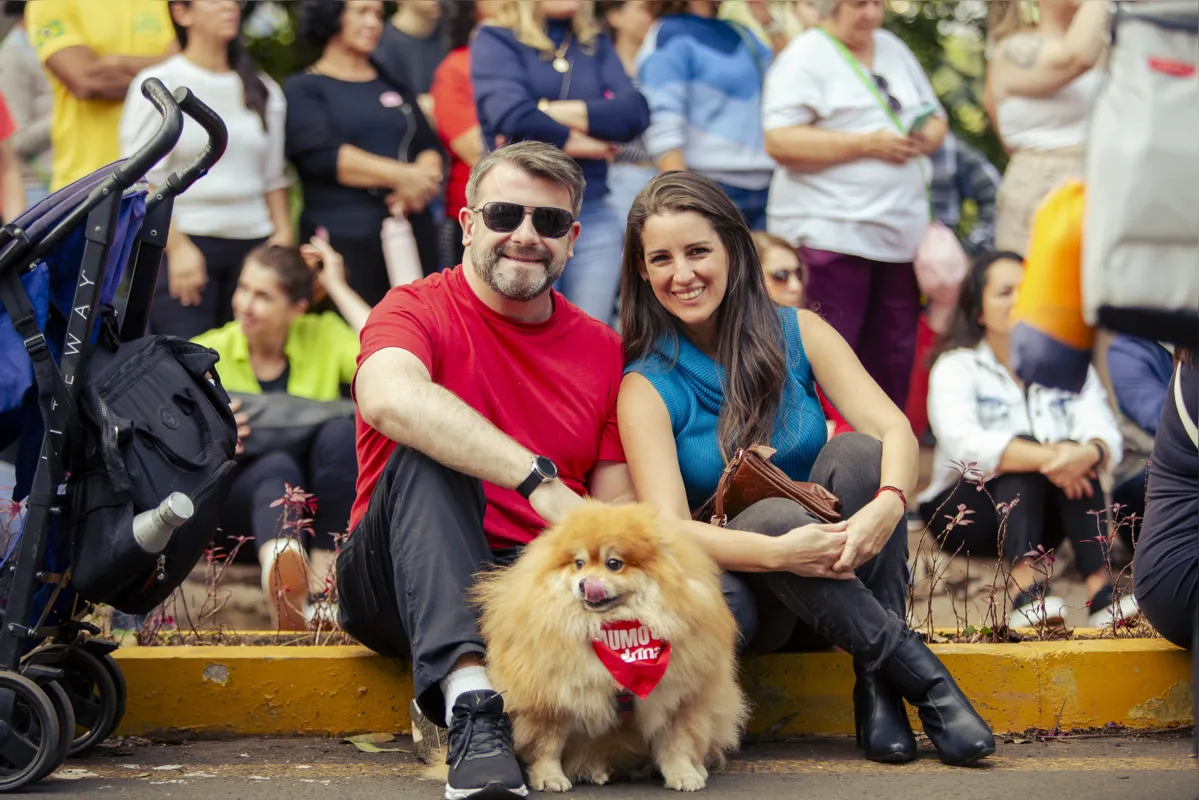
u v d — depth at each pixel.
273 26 5.46
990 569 4.88
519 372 2.97
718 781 2.66
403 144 5.23
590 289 5.27
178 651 3.34
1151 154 5.01
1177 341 4.98
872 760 2.91
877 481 2.96
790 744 3.17
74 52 4.99
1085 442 5.00
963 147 5.36
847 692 3.29
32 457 2.85
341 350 5.11
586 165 5.24
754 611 2.88
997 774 2.75
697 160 5.36
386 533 2.74
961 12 5.43
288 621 4.32
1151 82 5.05
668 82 5.31
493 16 5.24
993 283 5.18
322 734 3.32
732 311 3.12
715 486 3.08
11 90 5.03
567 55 5.25
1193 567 3.20
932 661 2.86
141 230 2.92
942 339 5.27
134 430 2.63
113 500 2.59
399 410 2.60
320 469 4.94
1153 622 3.36
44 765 2.52
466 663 2.52
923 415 5.27
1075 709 3.32
